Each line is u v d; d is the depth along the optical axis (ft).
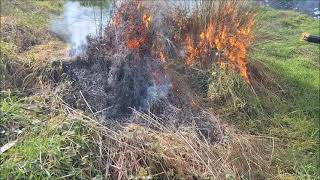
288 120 14.30
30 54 15.57
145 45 15.16
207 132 13.04
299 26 21.31
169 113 13.51
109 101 13.55
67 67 14.67
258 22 19.08
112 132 11.85
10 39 16.51
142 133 11.85
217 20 16.58
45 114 12.81
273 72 16.46
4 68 14.44
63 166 10.67
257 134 13.62
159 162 11.07
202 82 15.19
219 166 11.34
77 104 13.28
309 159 12.81
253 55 17.26
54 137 11.36
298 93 15.76
